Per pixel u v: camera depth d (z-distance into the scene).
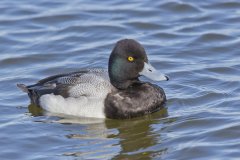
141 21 20.48
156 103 14.80
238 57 18.02
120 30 20.06
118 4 21.75
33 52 18.78
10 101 15.84
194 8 21.11
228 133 13.53
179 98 15.45
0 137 13.95
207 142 13.20
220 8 21.12
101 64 17.88
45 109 15.26
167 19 20.66
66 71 17.56
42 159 12.87
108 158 12.77
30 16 21.08
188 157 12.69
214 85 16.14
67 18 20.91
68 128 14.29
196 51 18.52
